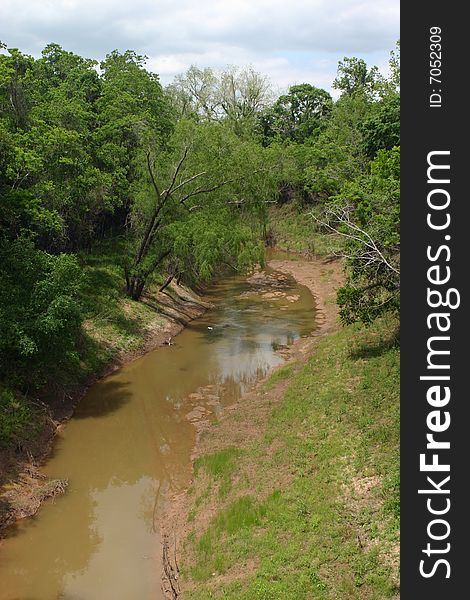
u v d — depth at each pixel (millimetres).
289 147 56000
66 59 39906
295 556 12141
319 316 34625
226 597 11352
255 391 23141
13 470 16844
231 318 34250
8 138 21688
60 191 26125
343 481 14305
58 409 21078
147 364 26594
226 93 62000
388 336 22953
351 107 50344
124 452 19172
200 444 19266
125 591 12828
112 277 32938
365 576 11188
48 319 18641
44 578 13328
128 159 35156
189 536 14211
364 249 20016
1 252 20266
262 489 15109
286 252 55156
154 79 42031
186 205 29875
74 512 15922
